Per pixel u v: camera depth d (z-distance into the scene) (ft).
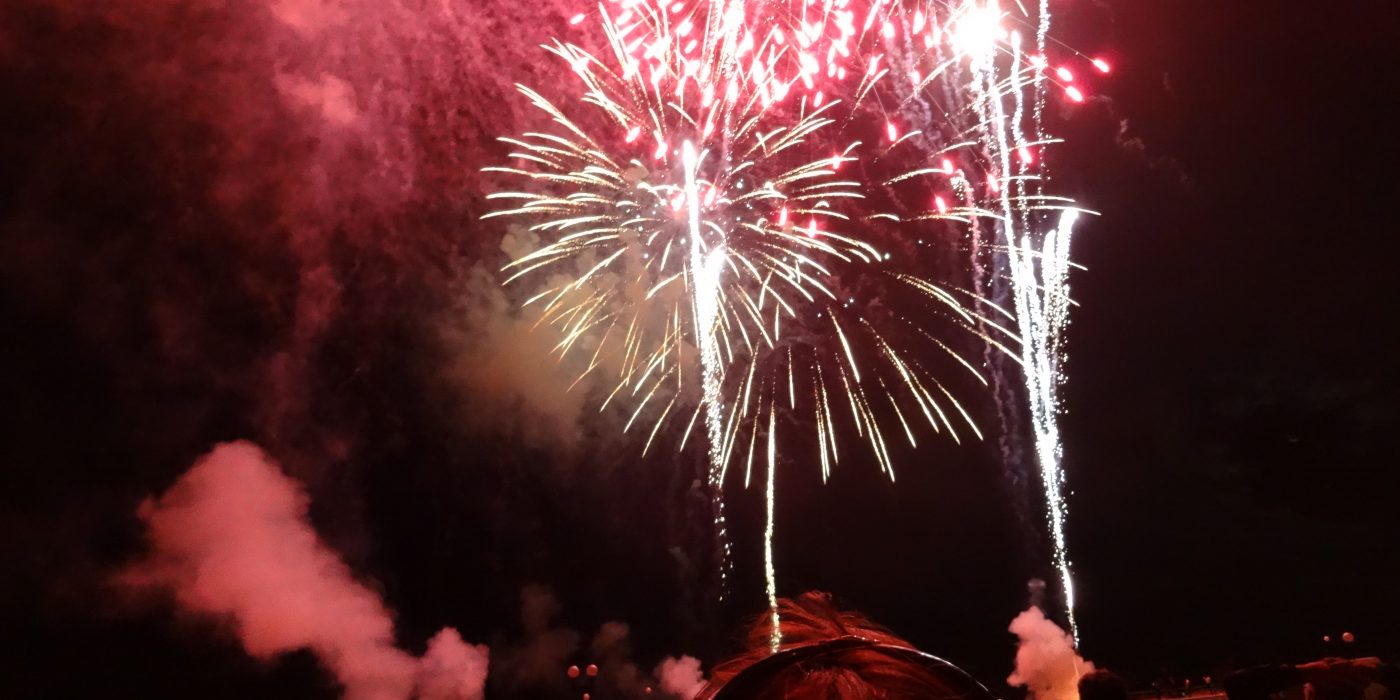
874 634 4.09
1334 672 7.57
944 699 3.61
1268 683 7.71
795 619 4.27
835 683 3.56
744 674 3.67
